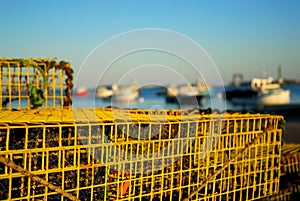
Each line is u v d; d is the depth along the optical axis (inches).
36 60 310.3
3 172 155.7
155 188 190.9
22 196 151.9
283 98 1929.1
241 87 1947.6
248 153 219.8
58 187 152.8
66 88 316.2
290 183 271.0
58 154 154.0
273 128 223.8
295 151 286.2
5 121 149.3
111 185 174.9
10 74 300.8
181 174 184.5
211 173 206.1
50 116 183.9
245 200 217.3
